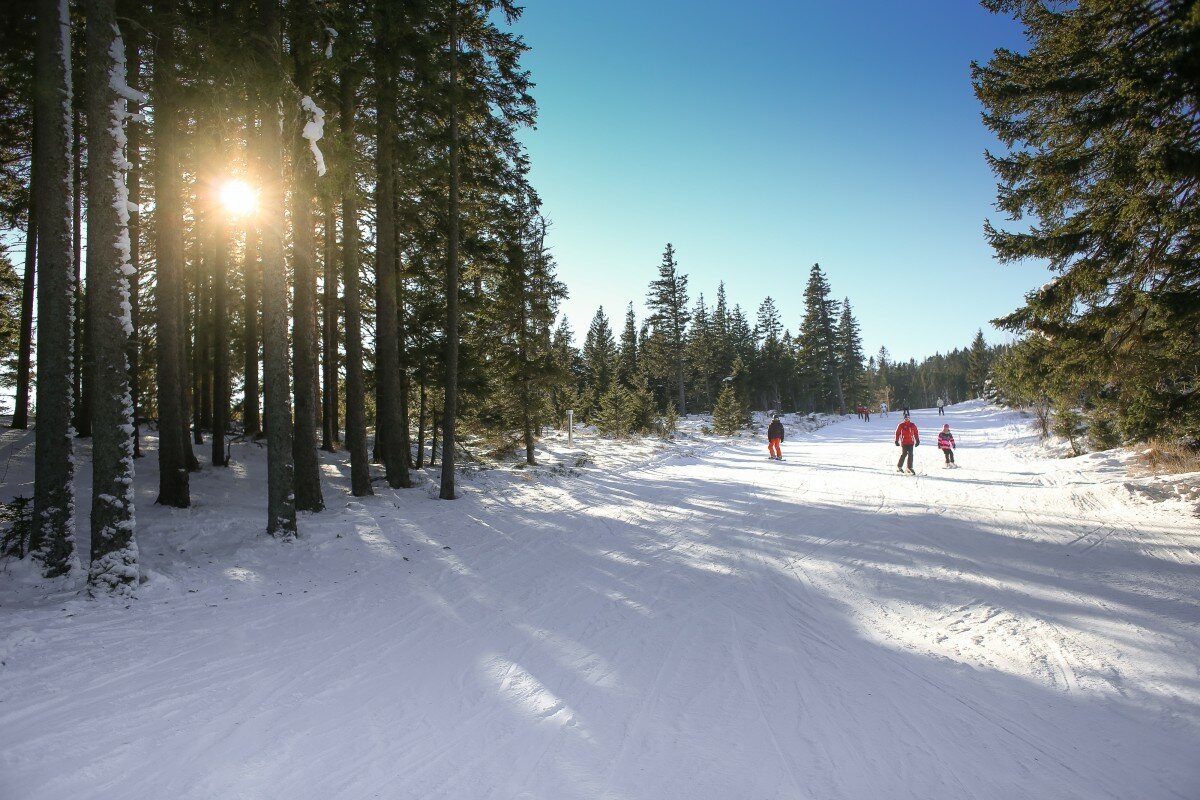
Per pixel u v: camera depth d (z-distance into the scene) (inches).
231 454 663.1
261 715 157.3
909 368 5300.2
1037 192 405.7
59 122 281.3
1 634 201.3
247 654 199.9
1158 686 160.7
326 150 402.3
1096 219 355.6
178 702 164.1
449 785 125.7
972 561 290.8
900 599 243.3
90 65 271.6
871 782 124.3
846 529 379.9
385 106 507.5
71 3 400.2
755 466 823.7
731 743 141.2
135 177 536.7
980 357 3319.4
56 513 277.9
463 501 527.8
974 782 123.7
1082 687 163.2
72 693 167.6
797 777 126.8
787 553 328.5
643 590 273.1
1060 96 387.2
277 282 362.6
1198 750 131.6
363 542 367.6
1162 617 205.5
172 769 131.9
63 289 285.3
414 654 201.2
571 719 154.6
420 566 324.8
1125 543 303.3
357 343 527.8
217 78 369.7
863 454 929.5
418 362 677.9
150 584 263.4
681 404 2076.8
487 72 595.5
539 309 887.7
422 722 153.9
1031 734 141.8
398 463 577.9
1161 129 333.7
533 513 486.6
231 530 383.2
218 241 613.6
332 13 398.6
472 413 819.4
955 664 181.8
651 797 120.9
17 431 649.0
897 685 169.5
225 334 619.2
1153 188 337.7
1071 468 592.1
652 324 2105.1
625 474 766.5
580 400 1878.7
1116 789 120.0
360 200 534.9
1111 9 361.4
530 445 847.7
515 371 847.7
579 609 248.2
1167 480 406.9
